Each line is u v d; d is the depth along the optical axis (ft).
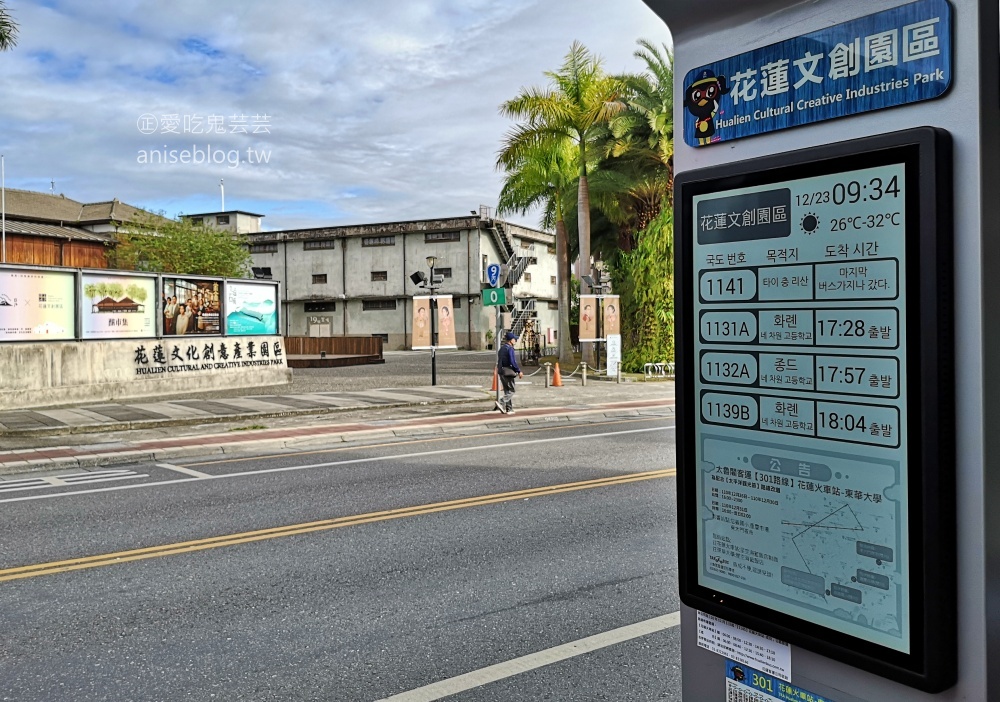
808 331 6.15
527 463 35.81
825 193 5.97
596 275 104.53
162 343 67.46
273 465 36.52
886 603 5.76
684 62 7.12
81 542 22.88
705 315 6.97
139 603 17.63
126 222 191.93
